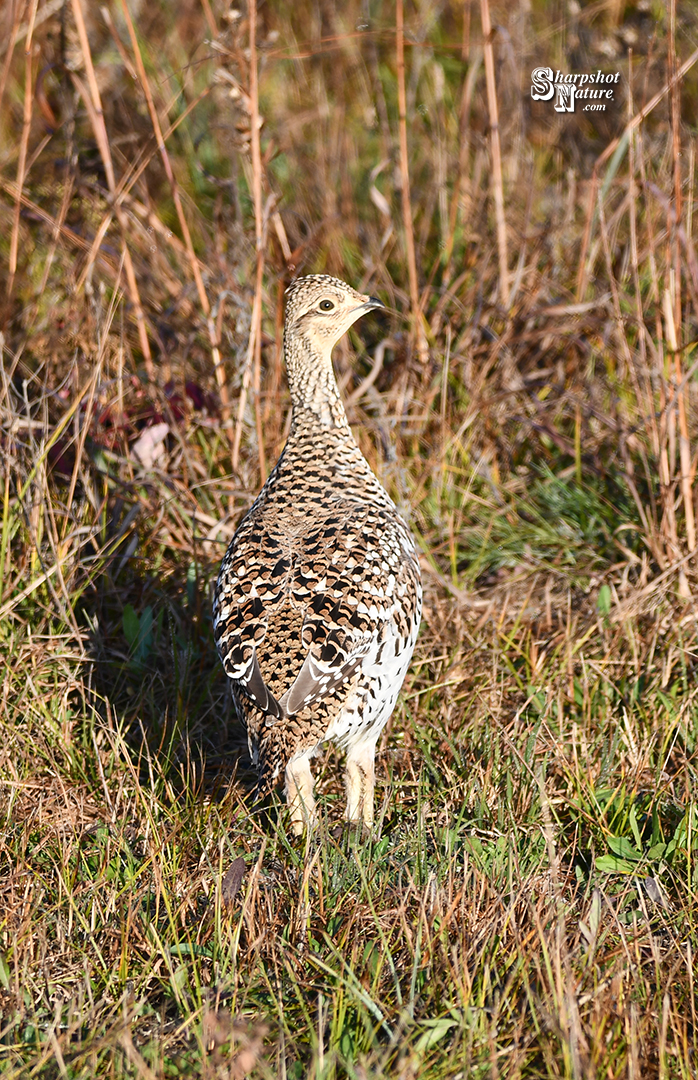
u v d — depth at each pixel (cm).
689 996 574
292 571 675
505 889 630
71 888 648
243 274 1080
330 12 1543
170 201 1348
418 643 878
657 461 982
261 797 616
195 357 1088
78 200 1128
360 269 1241
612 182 1133
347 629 655
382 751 784
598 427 1073
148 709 827
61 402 987
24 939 603
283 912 642
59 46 1092
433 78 1478
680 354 933
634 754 755
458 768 754
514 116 1322
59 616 863
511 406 1075
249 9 942
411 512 976
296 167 1351
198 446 1034
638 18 1446
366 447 1022
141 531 948
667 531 920
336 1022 540
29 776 755
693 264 962
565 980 555
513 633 864
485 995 564
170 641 867
